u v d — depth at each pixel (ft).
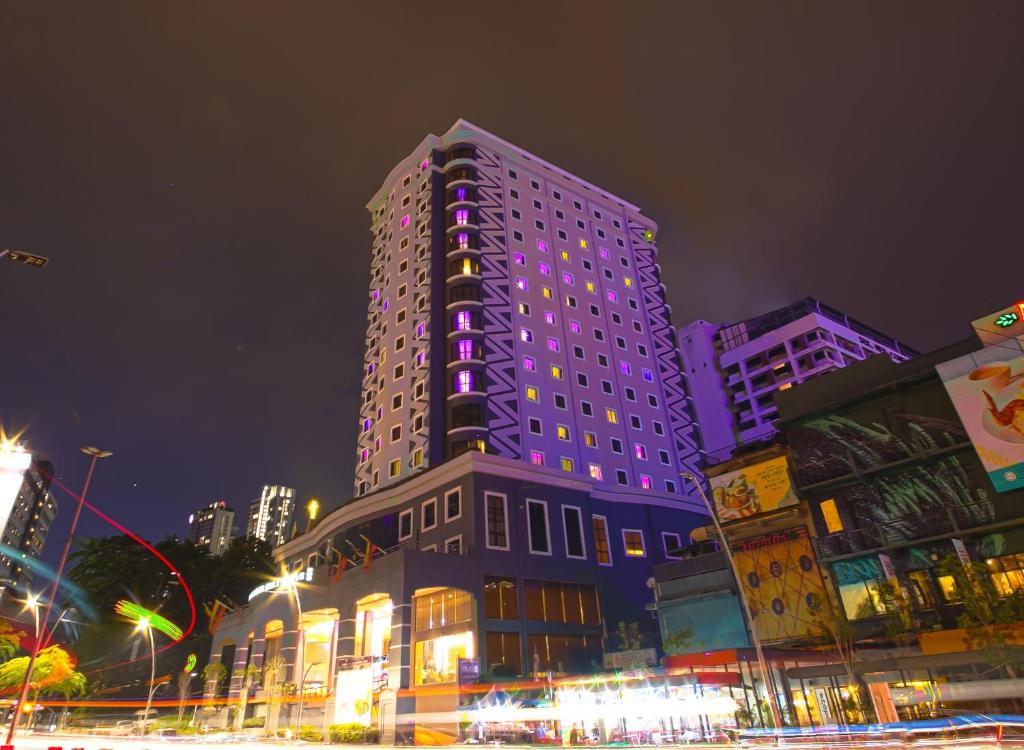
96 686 216.54
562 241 267.80
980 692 79.41
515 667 139.13
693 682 95.91
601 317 256.73
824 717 90.33
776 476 115.65
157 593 236.84
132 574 235.81
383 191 291.79
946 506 95.61
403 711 120.37
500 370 215.51
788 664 92.89
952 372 100.37
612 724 104.32
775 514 113.60
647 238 306.55
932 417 101.96
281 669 154.51
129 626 233.35
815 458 111.86
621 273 279.69
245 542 268.41
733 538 118.83
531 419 210.79
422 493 170.81
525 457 202.28
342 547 183.93
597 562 169.78
